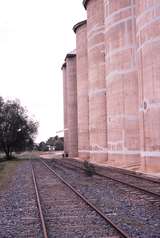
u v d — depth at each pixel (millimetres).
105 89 43156
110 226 9336
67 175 25641
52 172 28969
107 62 37719
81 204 12969
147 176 23078
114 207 12211
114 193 15648
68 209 12031
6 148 68500
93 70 45000
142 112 27641
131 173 25469
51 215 11094
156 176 22625
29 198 15117
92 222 9898
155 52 25672
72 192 16359
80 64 55562
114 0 35719
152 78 25953
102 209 11867
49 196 15336
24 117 69312
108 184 19203
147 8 26547
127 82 34031
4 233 9031
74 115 65625
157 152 25391
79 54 55938
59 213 11367
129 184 18094
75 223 9844
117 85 35156
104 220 10070
